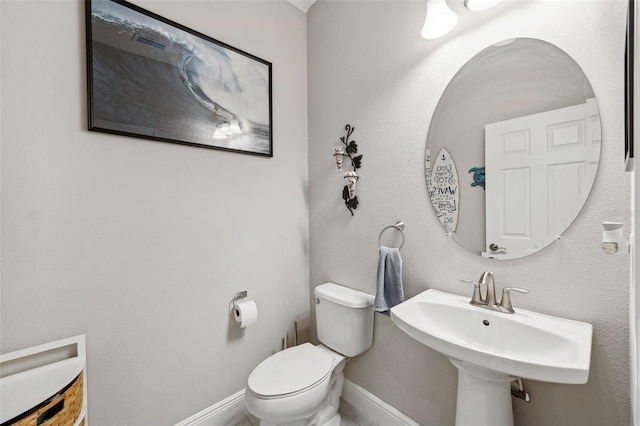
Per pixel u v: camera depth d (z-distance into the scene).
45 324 1.08
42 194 1.07
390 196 1.49
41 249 1.07
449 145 1.27
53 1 1.09
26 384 0.99
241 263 1.67
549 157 1.01
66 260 1.12
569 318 0.97
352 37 1.68
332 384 1.53
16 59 1.02
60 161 1.11
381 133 1.53
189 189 1.46
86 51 1.15
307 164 2.00
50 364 1.07
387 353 1.52
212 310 1.55
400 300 1.36
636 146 0.44
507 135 1.10
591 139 0.92
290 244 1.91
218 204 1.57
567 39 0.96
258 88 1.72
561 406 0.99
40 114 1.07
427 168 1.34
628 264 0.86
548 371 0.73
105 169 1.21
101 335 1.20
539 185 1.03
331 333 1.59
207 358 1.53
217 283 1.57
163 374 1.38
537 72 1.03
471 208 1.21
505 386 1.00
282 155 1.87
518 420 1.08
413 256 1.40
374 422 1.56
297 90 1.96
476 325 1.07
